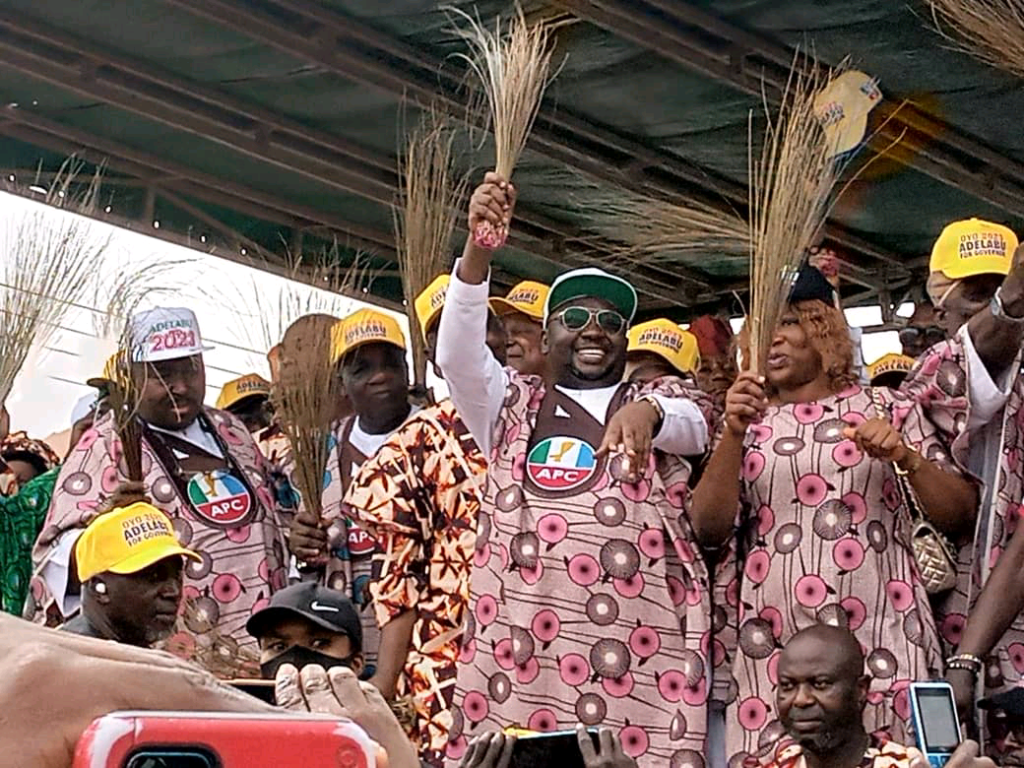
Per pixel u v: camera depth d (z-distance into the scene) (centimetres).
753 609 377
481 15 544
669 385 405
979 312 390
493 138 590
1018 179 636
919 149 611
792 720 349
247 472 463
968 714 362
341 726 82
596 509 378
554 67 566
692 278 680
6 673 83
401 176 609
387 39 562
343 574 470
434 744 399
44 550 431
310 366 475
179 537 442
